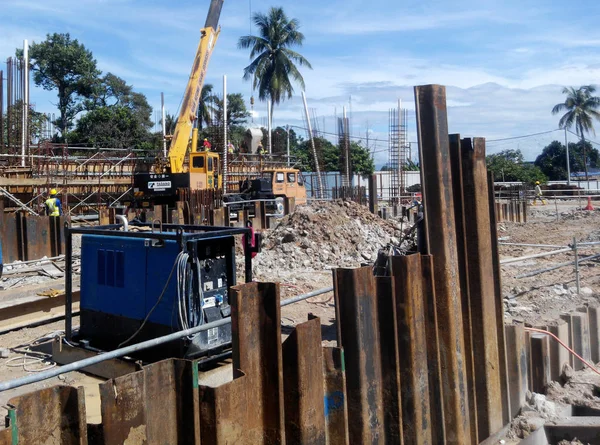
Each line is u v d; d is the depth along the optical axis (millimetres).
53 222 15883
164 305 6410
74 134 44656
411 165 48188
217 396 3797
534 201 40344
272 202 25406
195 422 3779
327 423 4660
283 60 42344
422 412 5254
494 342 6004
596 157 75812
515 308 9164
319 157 48719
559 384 7180
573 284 10875
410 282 5141
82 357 7023
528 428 6129
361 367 4789
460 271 5859
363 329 4820
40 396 3221
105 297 7035
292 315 9750
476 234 5828
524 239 19578
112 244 6945
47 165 24891
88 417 5648
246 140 37031
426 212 5527
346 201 20609
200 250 6523
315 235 16422
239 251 15969
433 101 5457
